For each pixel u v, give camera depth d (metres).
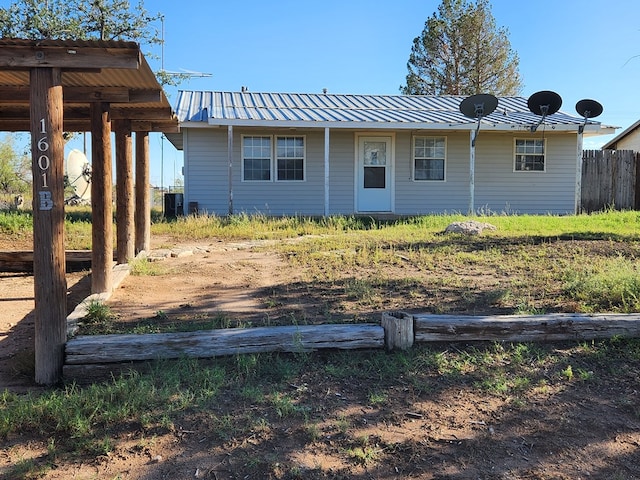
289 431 3.04
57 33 21.05
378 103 18.00
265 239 10.58
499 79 32.66
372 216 14.60
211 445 2.91
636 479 2.66
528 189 16.25
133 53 3.80
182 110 15.28
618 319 4.21
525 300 5.23
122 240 7.53
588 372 3.75
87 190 24.05
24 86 5.46
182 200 15.99
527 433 3.06
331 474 2.68
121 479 2.63
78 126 7.90
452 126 14.36
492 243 8.68
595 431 3.08
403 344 4.08
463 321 4.14
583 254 7.51
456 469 2.73
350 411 3.27
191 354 3.86
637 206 17.11
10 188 28.28
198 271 7.39
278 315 5.00
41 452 2.88
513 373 3.76
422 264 7.27
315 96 18.45
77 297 6.59
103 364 3.76
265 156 15.23
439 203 16.03
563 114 16.50
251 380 3.64
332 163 15.55
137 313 5.19
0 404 3.35
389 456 2.83
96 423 3.11
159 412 3.21
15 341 4.87
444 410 3.30
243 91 18.44
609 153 16.92
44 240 3.73
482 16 31.95
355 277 6.57
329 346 4.02
